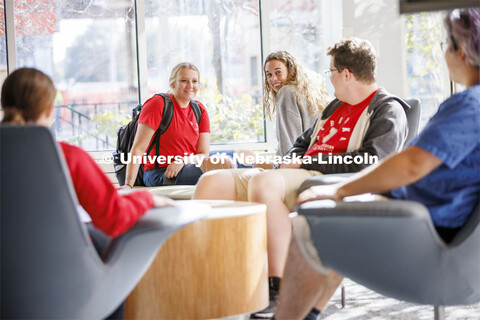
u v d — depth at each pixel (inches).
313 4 235.9
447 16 83.4
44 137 64.6
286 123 163.5
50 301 68.0
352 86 123.1
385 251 75.0
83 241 67.9
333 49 124.8
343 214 74.6
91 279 69.1
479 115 76.6
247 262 100.6
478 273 76.3
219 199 124.8
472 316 118.7
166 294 96.6
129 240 73.0
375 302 128.6
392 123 117.8
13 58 218.8
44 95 73.9
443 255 74.8
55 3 221.8
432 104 228.2
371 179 80.7
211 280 97.6
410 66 228.1
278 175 116.2
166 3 227.9
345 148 123.3
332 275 98.0
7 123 73.2
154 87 229.0
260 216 103.6
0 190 64.8
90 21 223.8
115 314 94.8
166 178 174.4
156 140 180.4
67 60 223.1
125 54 226.4
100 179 72.9
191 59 230.5
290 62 168.2
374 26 223.1
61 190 65.9
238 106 233.8
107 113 225.8
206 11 230.5
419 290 77.2
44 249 66.5
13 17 218.8
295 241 84.4
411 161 78.0
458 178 79.1
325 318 116.0
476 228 74.8
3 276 66.7
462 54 82.1
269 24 233.9
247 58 233.8
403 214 72.7
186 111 184.2
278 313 86.3
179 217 75.6
